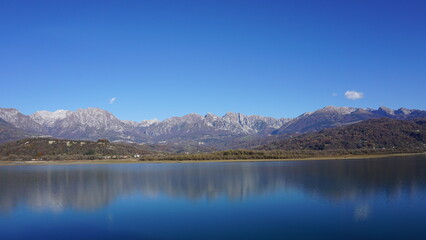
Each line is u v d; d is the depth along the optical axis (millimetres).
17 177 163125
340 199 90500
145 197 100938
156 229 68000
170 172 181125
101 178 153875
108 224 72188
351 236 61188
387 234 61875
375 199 89562
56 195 106750
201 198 97750
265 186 116312
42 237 64812
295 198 93188
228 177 147875
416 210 77625
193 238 62156
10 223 74062
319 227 66500
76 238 63750
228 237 62188
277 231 64750
